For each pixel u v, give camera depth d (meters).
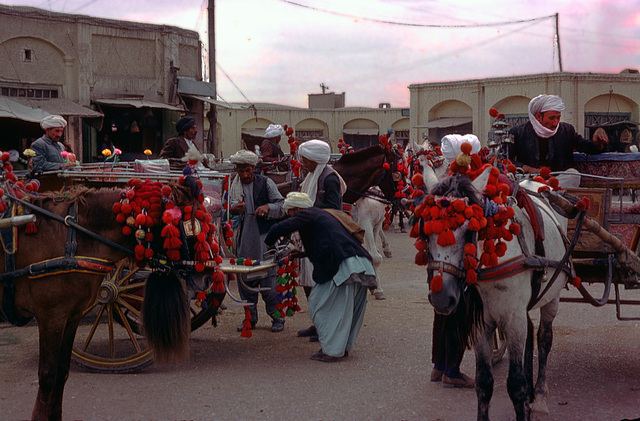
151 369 5.75
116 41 20.69
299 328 7.31
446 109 35.78
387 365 5.85
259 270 6.00
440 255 3.70
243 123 41.69
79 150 19.86
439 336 5.25
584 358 6.03
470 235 3.72
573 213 4.64
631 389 5.18
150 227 4.22
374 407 4.80
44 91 19.53
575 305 8.33
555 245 4.59
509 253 4.06
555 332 6.99
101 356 6.11
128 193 4.19
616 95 32.19
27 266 4.05
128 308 5.74
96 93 20.33
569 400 4.93
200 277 4.32
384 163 8.48
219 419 4.55
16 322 4.24
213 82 22.39
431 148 9.08
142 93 21.20
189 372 5.66
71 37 19.86
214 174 6.32
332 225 5.96
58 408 4.21
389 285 9.95
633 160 5.70
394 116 42.72
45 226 4.15
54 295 4.05
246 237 7.03
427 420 4.55
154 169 6.11
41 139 7.70
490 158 5.17
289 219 6.04
